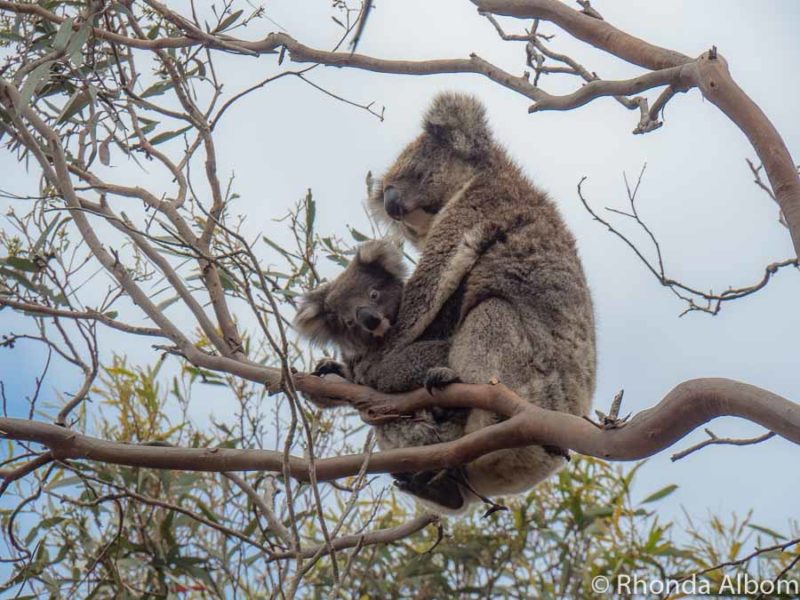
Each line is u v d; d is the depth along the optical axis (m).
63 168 8.47
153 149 9.42
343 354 10.14
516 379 8.73
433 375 7.88
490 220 9.66
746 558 7.63
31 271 8.87
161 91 9.70
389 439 8.79
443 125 11.12
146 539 10.13
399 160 11.52
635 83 7.30
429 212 11.24
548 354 8.89
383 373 8.90
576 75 8.27
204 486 11.37
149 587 10.40
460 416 8.62
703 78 6.71
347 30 8.77
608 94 7.50
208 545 10.99
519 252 9.27
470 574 11.76
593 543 11.62
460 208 9.96
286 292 10.12
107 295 8.98
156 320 8.44
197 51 9.72
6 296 8.97
